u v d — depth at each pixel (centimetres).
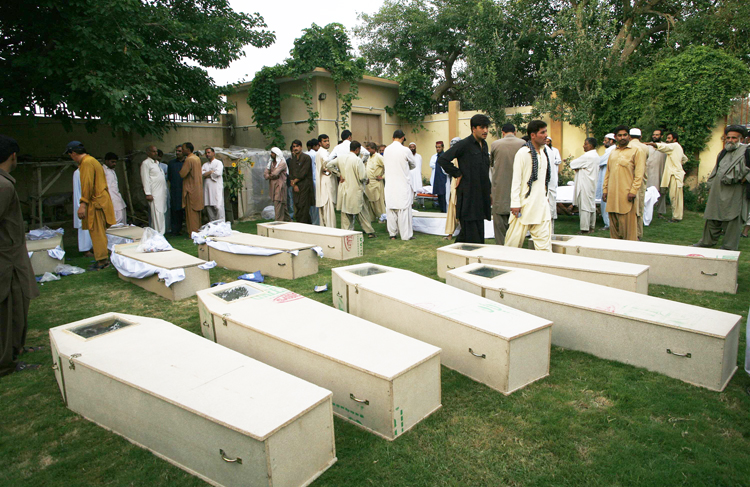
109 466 238
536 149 504
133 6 802
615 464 229
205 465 225
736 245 616
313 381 283
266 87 1334
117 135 1163
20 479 232
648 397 286
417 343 284
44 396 312
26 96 836
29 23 800
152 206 891
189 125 1354
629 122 1208
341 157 805
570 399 288
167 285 500
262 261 597
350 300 408
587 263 455
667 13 1595
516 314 327
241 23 1195
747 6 1314
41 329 434
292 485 214
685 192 1094
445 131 1605
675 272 495
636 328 321
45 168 1033
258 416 212
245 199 1095
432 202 1198
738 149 595
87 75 735
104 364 267
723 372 292
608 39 1355
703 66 1094
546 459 236
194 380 246
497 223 583
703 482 216
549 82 1346
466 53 1538
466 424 266
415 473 228
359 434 259
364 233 870
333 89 1366
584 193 815
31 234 714
